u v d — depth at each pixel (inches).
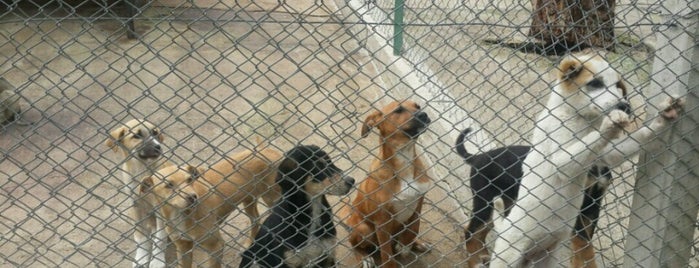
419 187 117.6
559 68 102.9
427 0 191.8
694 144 98.3
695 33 94.7
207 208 116.2
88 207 135.8
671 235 102.0
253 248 112.7
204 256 125.8
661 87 97.9
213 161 149.6
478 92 154.6
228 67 195.8
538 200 105.0
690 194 100.4
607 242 122.7
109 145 125.4
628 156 98.7
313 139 160.7
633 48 105.8
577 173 102.5
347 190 110.1
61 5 91.6
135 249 116.3
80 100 178.5
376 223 118.4
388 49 174.4
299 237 110.0
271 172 123.7
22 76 189.2
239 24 218.2
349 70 193.3
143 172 124.5
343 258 120.1
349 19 199.5
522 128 145.0
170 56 200.8
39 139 160.1
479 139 141.9
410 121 113.6
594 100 100.2
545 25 106.2
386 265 120.3
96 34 214.7
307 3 235.0
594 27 112.0
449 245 129.5
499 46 114.9
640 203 102.3
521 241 109.0
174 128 165.0
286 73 192.2
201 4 216.8
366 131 115.7
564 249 112.2
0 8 235.6
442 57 164.2
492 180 112.3
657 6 98.3
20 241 124.8
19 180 144.5
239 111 173.8
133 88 184.5
